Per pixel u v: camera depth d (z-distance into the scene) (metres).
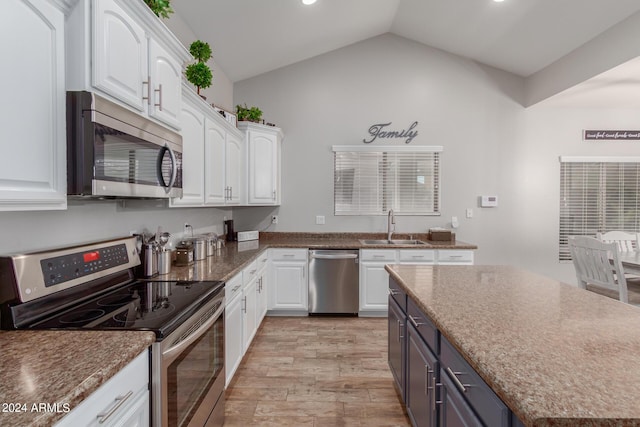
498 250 4.22
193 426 1.43
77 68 1.18
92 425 0.82
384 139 4.23
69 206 1.53
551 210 4.20
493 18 3.31
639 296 2.76
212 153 2.68
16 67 0.93
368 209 4.25
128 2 1.39
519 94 4.18
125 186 1.37
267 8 2.97
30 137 0.99
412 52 4.20
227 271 2.15
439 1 3.30
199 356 1.52
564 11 2.92
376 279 3.67
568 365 0.88
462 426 1.09
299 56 4.09
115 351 0.98
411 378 1.75
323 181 4.25
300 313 3.77
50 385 0.78
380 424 1.92
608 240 3.74
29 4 0.97
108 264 1.60
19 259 1.16
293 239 4.20
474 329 1.14
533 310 1.35
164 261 2.04
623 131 4.14
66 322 1.21
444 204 4.23
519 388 0.76
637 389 0.76
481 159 4.21
